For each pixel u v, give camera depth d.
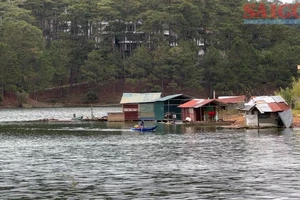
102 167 65.19
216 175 57.84
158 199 47.44
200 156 73.00
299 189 49.94
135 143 92.56
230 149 79.75
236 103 144.25
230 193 49.06
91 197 48.91
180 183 53.97
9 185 54.69
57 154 79.06
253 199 46.75
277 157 69.75
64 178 58.12
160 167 64.06
